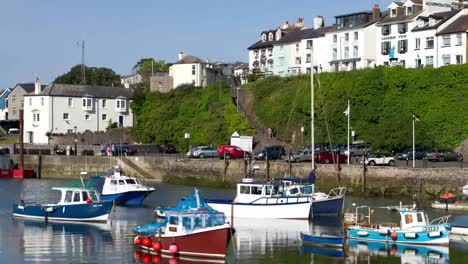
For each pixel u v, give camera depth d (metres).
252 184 51.47
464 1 101.31
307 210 50.25
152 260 36.00
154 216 52.50
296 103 93.62
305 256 37.38
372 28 104.00
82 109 117.38
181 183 81.31
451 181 59.91
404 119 81.12
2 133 129.75
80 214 49.28
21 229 46.00
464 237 43.19
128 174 87.38
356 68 97.88
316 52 113.62
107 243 40.84
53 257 36.91
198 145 98.25
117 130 112.50
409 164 69.19
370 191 64.62
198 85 127.12
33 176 95.44
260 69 124.12
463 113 78.44
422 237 40.53
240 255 37.56
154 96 117.62
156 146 100.00
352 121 86.50
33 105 115.81
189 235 36.06
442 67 81.88
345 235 43.09
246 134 95.69
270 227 47.09
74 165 93.75
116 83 163.62
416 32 94.81
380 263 35.88
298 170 69.88
